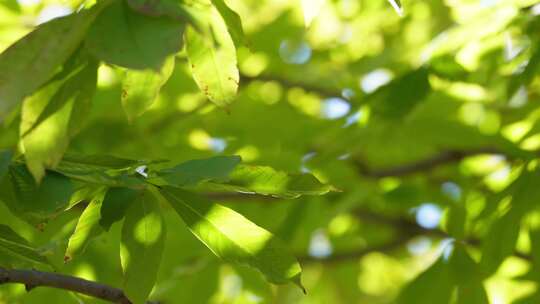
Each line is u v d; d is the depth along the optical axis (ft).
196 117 7.88
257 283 7.99
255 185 4.80
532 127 6.59
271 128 8.00
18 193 4.70
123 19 4.39
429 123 7.36
